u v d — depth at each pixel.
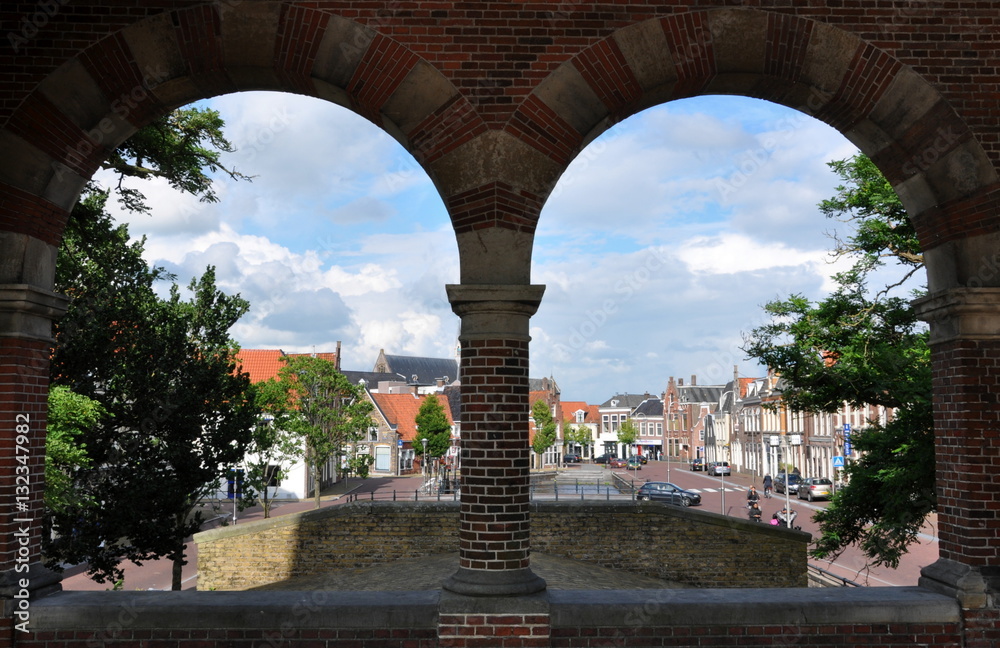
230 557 22.22
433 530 22.33
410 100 7.06
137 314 18.20
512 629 6.52
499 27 7.12
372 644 6.55
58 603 6.68
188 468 18.83
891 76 7.20
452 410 90.31
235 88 7.53
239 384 20.58
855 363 15.70
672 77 7.15
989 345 7.05
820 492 43.62
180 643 6.57
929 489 14.16
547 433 86.19
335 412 35.19
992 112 7.21
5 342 6.90
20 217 7.01
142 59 7.06
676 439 112.31
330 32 7.05
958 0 7.30
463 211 6.98
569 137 7.08
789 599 6.79
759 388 70.81
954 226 7.25
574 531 22.30
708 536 21.81
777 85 7.42
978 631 6.70
